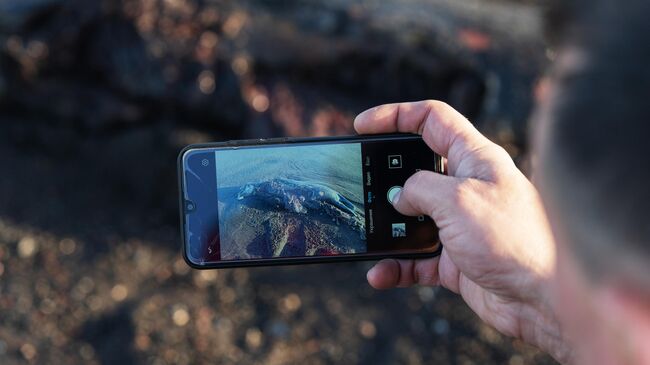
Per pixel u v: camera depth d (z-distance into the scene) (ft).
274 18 10.39
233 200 5.37
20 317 8.38
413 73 10.16
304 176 5.36
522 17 12.18
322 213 5.36
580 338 2.09
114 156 9.79
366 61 10.11
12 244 9.05
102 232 9.32
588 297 1.85
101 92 9.96
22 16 9.75
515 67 10.92
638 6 1.56
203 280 8.87
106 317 8.44
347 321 8.57
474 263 4.47
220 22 9.98
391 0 11.44
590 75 1.62
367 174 5.34
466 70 10.28
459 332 8.45
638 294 1.66
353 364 8.18
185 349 8.18
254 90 9.75
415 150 5.34
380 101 10.17
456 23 11.41
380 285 5.49
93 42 9.89
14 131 10.03
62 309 8.50
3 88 9.80
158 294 8.70
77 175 9.83
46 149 10.02
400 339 8.41
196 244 5.36
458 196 4.48
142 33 9.75
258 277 8.95
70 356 8.07
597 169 1.61
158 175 9.59
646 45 1.54
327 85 10.16
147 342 8.19
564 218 1.72
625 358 1.83
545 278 4.29
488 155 4.75
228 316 8.53
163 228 9.43
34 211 9.45
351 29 10.37
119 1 9.80
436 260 5.47
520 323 4.74
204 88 9.63
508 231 4.38
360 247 5.34
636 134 1.54
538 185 1.95
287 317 8.57
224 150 5.37
